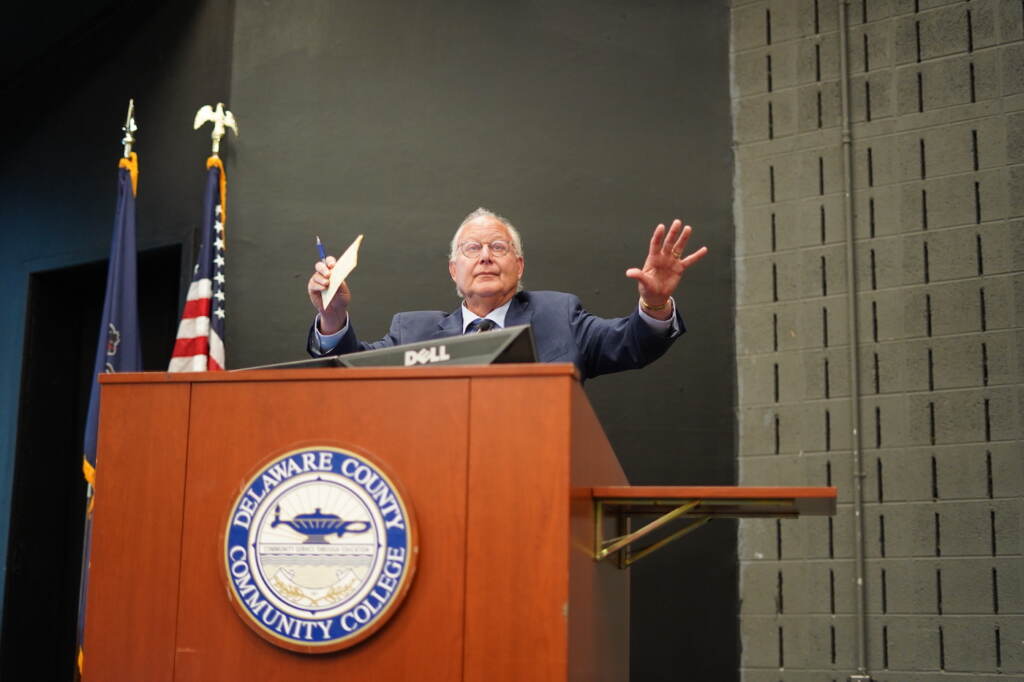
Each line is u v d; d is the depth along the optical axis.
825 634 4.63
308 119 5.43
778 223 5.06
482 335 1.93
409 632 1.71
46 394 6.05
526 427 1.74
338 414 1.81
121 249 4.92
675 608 4.82
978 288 4.64
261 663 1.76
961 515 4.51
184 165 5.53
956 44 4.86
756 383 4.96
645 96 5.32
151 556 1.84
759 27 5.27
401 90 5.44
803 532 4.74
